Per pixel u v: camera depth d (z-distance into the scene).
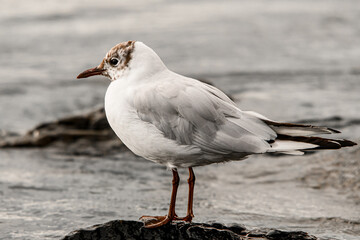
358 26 34.47
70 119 15.07
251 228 8.24
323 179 10.80
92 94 21.41
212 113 7.55
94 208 9.35
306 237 7.80
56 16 37.91
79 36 31.89
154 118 7.57
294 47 29.34
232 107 7.76
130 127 7.67
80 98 20.72
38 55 27.56
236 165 12.30
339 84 21.19
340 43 30.00
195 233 7.79
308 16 38.44
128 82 7.84
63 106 19.61
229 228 8.13
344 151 12.01
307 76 22.92
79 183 11.07
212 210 9.28
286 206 9.45
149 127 7.57
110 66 8.09
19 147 14.30
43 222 8.58
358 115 15.83
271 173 11.49
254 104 17.58
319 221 8.67
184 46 29.67
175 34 32.75
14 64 25.80
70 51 28.48
